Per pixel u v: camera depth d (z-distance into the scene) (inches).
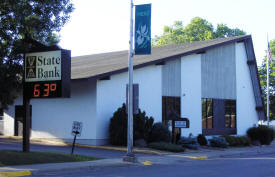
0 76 587.8
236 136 1245.7
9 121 1098.1
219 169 593.6
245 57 1385.3
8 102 623.8
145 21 693.3
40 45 603.8
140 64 962.1
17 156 573.9
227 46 1306.6
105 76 876.0
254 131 1316.4
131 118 666.2
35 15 611.8
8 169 495.5
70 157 637.3
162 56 1074.7
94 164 587.8
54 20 632.4
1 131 1115.9
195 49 1147.9
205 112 1198.9
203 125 1186.0
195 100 1162.6
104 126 911.0
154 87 1032.8
